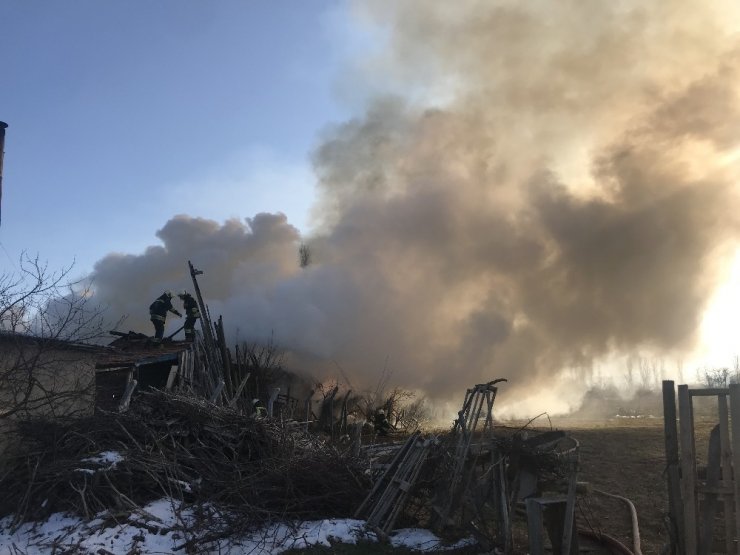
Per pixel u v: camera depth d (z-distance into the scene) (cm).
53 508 906
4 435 1023
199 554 816
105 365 1411
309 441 1158
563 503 772
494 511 877
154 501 934
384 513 909
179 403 1107
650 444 1669
